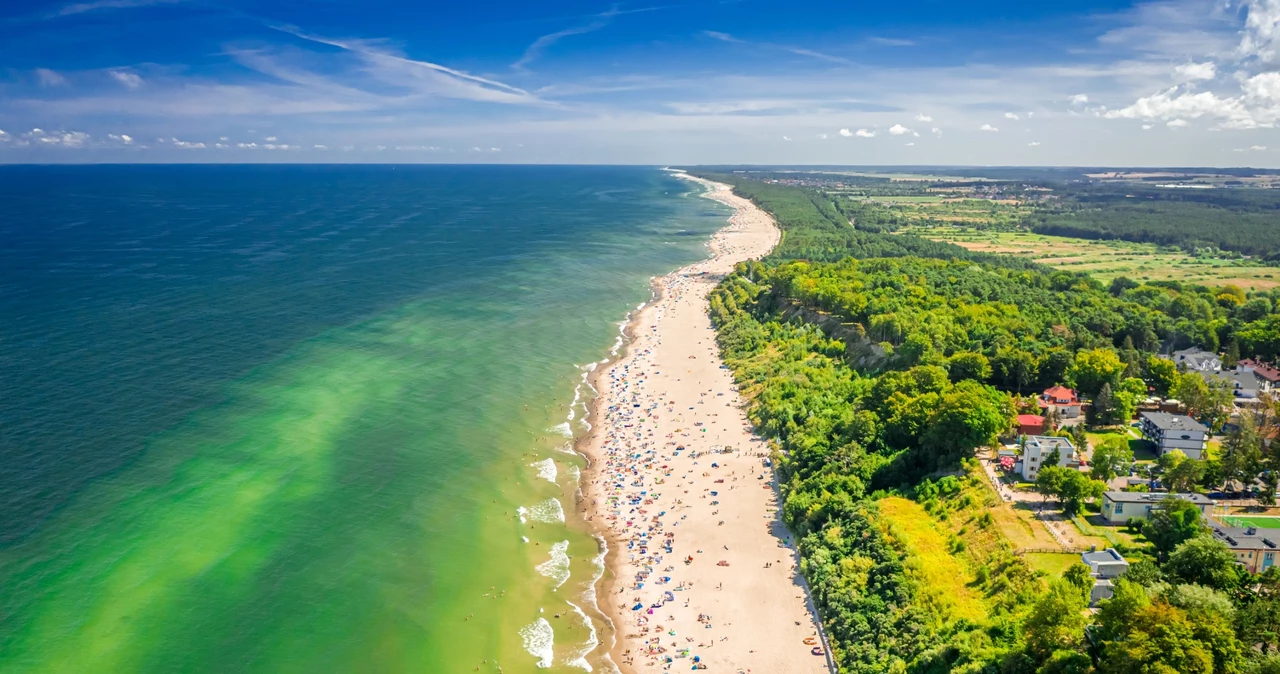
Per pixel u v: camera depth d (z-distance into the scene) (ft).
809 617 372.58
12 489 433.89
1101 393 524.52
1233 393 560.20
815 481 468.75
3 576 364.58
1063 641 290.97
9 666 315.17
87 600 356.18
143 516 422.41
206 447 504.02
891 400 528.63
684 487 497.05
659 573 409.08
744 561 416.67
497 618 373.61
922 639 325.83
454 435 559.38
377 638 353.51
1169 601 289.33
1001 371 577.84
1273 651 278.67
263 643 342.85
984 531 392.06
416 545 425.28
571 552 430.61
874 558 388.16
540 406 627.46
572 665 344.69
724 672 337.52
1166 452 469.98
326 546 415.64
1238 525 386.32
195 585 374.43
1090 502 410.72
